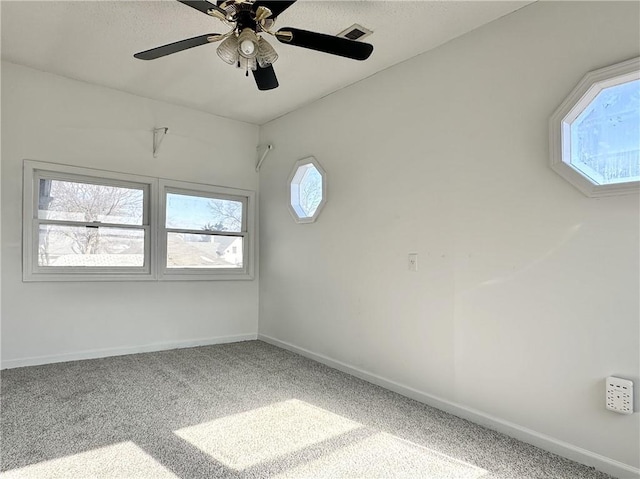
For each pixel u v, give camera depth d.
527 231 2.25
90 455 1.96
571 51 2.09
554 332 2.13
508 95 2.36
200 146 4.20
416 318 2.85
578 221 2.05
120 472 1.82
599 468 1.93
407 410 2.63
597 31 1.99
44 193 3.41
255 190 4.60
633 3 1.88
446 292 2.66
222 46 2.10
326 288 3.65
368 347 3.21
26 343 3.30
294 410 2.58
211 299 4.29
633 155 1.90
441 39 2.68
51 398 2.66
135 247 3.86
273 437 2.20
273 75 2.49
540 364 2.18
